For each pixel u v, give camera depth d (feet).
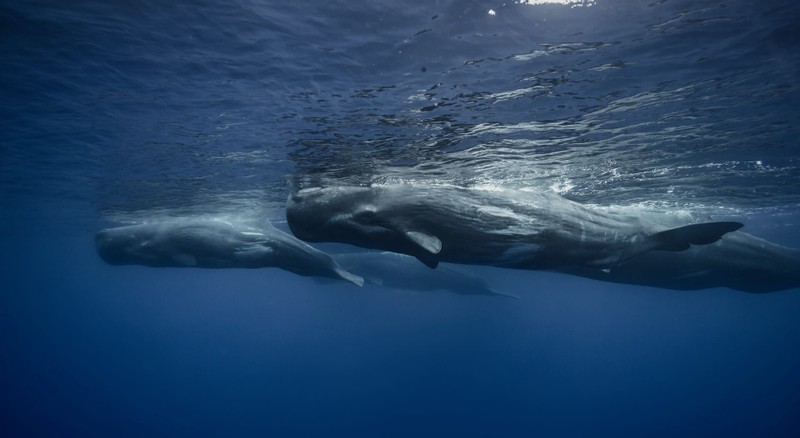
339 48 26.55
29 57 28.84
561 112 32.32
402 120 34.17
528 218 24.76
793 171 48.91
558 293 255.29
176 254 44.70
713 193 58.75
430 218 24.39
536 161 42.68
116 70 30.09
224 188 58.75
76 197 70.08
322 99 31.81
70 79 31.37
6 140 43.96
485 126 34.81
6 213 90.02
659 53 25.17
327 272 43.39
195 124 37.70
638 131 35.76
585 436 135.64
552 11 22.53
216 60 28.43
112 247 47.14
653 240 26.94
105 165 51.42
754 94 29.78
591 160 42.60
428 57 26.43
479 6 22.77
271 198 63.21
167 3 24.00
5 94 33.60
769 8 21.59
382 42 25.79
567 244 25.09
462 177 46.06
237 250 43.39
